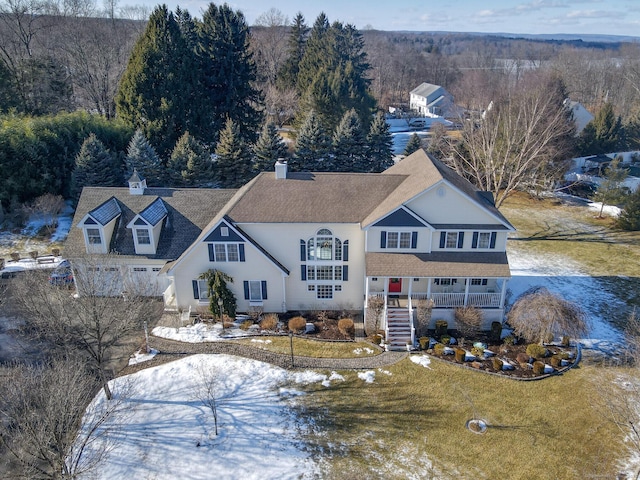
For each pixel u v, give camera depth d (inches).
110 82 2952.8
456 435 931.3
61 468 700.0
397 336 1216.2
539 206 2418.8
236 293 1330.0
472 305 1259.8
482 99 3272.6
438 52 7790.4
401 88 5826.8
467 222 1264.8
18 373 869.2
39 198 1902.1
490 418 974.4
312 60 3631.9
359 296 1369.3
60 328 936.9
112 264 1270.9
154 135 2385.6
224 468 848.9
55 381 773.3
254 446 895.7
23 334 1155.9
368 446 902.4
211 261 1284.4
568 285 1572.3
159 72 2389.3
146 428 928.9
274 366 1115.3
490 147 2050.9
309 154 2369.6
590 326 1269.7
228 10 2763.3
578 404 1013.2
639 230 2066.9
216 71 2812.5
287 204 1320.1
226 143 2203.5
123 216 1454.2
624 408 925.8
